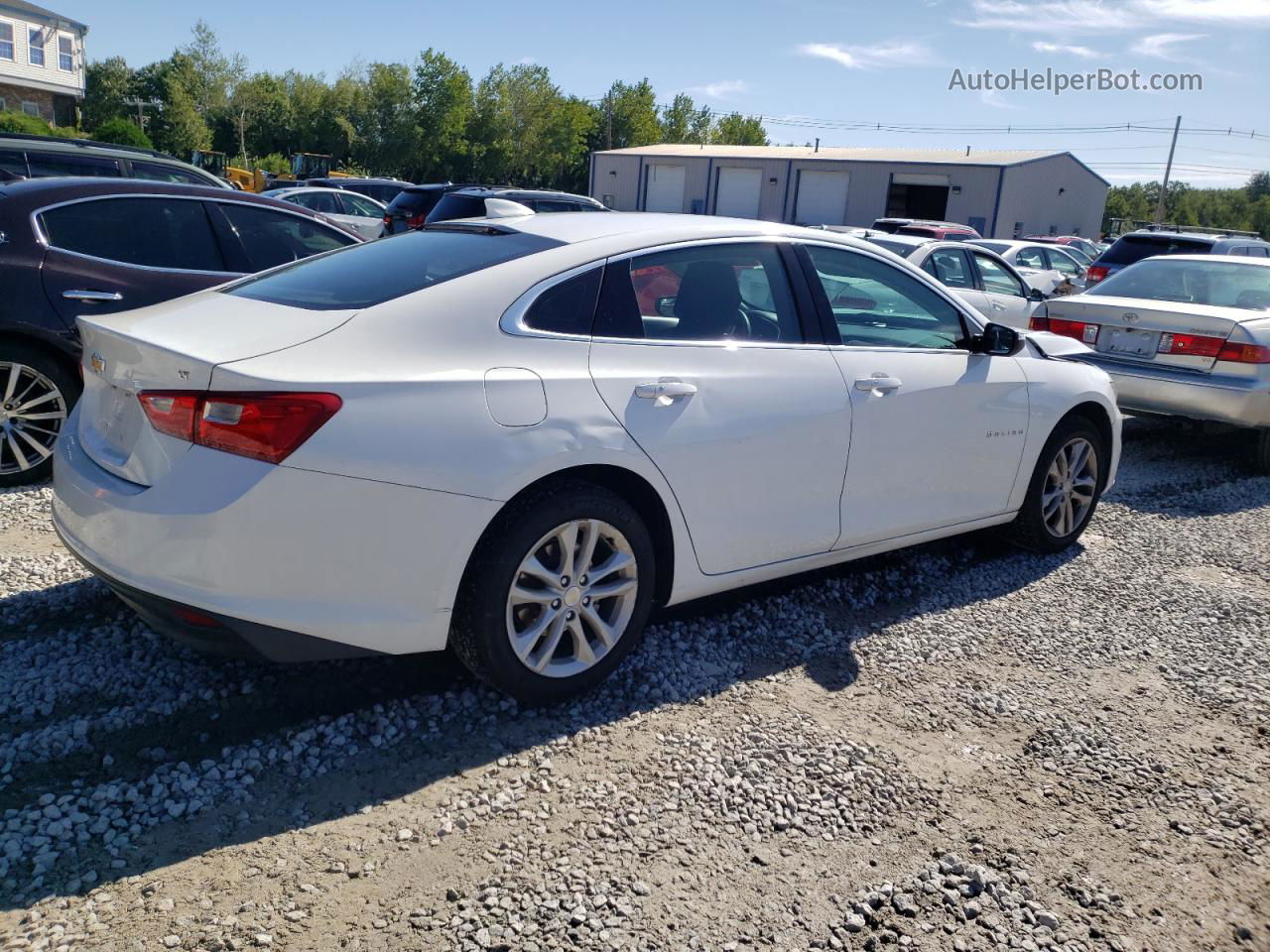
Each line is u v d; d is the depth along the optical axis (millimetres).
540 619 3314
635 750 3230
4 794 2754
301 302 3334
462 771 3049
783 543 3949
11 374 5320
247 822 2736
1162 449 8477
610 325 3496
